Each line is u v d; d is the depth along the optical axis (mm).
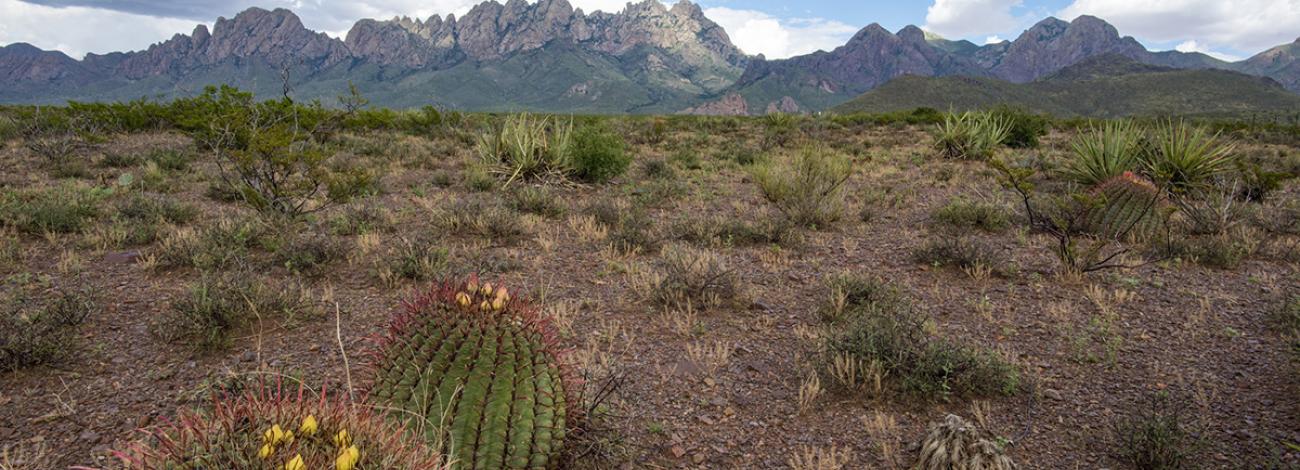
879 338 4832
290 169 10328
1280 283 7211
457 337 2873
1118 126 13273
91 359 4895
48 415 4055
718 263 7305
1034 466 3746
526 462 2805
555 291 6844
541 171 14227
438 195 12273
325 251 7586
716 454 3898
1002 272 7613
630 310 6305
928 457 3598
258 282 6039
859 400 4539
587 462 3641
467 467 2697
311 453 1863
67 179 13398
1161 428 3734
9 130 20359
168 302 6094
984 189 13938
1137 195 9297
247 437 1891
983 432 4098
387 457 2016
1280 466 3631
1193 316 6121
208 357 4965
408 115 28172
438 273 7004
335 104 16672
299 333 5473
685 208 11945
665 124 30531
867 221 10875
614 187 14352
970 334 5801
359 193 11758
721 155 19906
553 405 2992
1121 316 6215
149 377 4609
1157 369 5027
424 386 2791
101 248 8031
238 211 10781
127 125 22969
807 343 5582
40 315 5281
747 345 5516
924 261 8148
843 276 6828
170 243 7770
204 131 17703
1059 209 9891
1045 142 24781
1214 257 7977
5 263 7293
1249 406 4379
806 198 10883
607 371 4844
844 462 3791
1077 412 4367
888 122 34406
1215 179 12250
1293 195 13227
